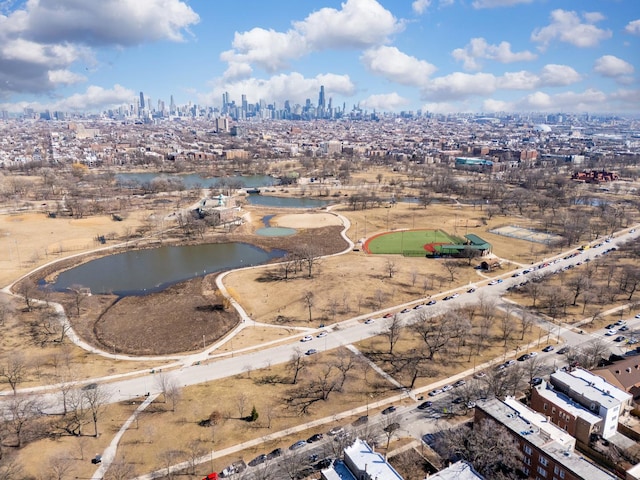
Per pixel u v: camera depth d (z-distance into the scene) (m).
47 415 158.88
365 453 126.81
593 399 150.25
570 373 167.88
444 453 139.88
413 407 164.12
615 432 149.75
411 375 183.75
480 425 142.75
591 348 196.00
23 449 141.88
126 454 140.50
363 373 184.50
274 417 158.38
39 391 172.75
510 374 174.00
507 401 153.50
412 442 145.88
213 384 177.50
